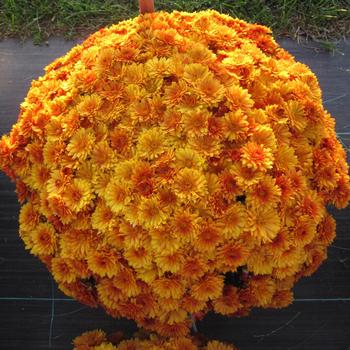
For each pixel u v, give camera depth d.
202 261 0.99
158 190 0.98
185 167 0.98
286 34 1.86
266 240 0.98
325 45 1.83
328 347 1.39
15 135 1.12
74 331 1.42
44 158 1.05
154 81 1.04
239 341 1.40
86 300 1.13
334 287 1.46
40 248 1.06
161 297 1.02
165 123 1.00
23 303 1.46
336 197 1.09
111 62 1.07
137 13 1.90
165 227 0.97
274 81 1.08
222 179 0.98
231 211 0.98
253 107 1.04
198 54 1.06
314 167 1.06
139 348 1.19
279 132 1.03
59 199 1.01
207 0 1.89
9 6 1.90
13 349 1.41
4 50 1.85
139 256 0.99
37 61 1.82
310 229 1.02
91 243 1.02
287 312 1.43
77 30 1.88
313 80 1.12
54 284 1.48
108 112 1.03
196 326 1.41
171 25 1.14
